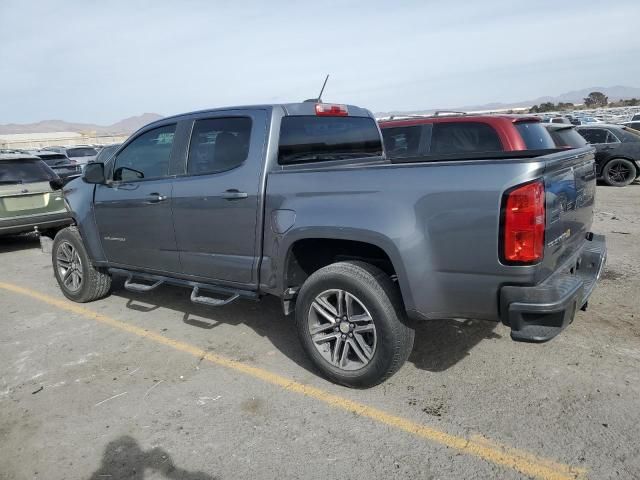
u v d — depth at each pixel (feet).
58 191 28.43
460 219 9.37
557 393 10.94
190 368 12.96
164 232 14.61
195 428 10.33
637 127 57.98
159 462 9.33
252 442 9.79
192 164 13.96
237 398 11.41
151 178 14.98
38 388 12.23
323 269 11.40
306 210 11.27
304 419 10.47
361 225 10.39
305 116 13.51
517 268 9.00
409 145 22.95
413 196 9.85
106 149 40.68
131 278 16.38
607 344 13.09
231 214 12.79
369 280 10.66
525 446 9.27
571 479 8.41
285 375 12.37
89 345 14.65
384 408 10.73
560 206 9.89
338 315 11.35
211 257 13.57
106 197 16.20
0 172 26.81
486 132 21.12
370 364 10.93
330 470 8.92
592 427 9.70
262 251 12.47
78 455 9.62
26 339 15.30
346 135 14.85
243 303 17.66
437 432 9.82
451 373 12.03
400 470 8.83
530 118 22.08
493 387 11.32
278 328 15.35
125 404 11.34
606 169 43.57
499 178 8.98
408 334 10.85
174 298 18.56
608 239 24.43
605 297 16.43
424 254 9.81
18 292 20.33
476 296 9.55
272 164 12.32
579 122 77.00
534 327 9.22
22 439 10.21
